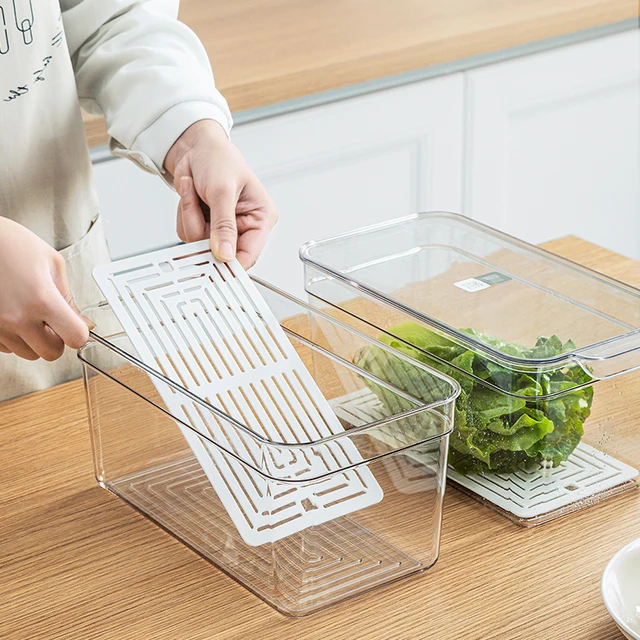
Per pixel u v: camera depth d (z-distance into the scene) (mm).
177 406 652
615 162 1886
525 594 635
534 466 699
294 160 1519
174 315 687
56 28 958
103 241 1107
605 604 576
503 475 708
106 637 609
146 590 649
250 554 635
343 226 1616
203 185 833
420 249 829
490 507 721
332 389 726
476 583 646
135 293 692
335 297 774
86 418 844
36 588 653
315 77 1478
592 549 676
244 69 1478
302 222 1573
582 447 703
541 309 743
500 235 842
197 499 669
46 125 986
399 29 1631
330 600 630
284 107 1484
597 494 719
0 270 692
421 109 1604
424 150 1640
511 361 656
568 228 1902
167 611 629
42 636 611
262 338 688
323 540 619
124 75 953
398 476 630
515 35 1640
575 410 682
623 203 1942
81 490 754
